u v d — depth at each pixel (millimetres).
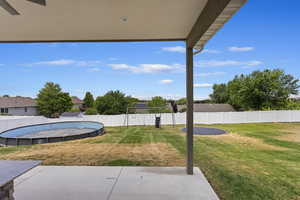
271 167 4125
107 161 4477
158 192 2646
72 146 6512
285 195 2814
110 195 2551
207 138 8141
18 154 5340
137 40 3414
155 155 5109
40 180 3055
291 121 14289
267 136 8602
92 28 2838
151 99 25250
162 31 3000
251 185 3141
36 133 10070
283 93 18984
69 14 2350
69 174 3338
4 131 8406
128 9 2234
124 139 7980
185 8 2244
